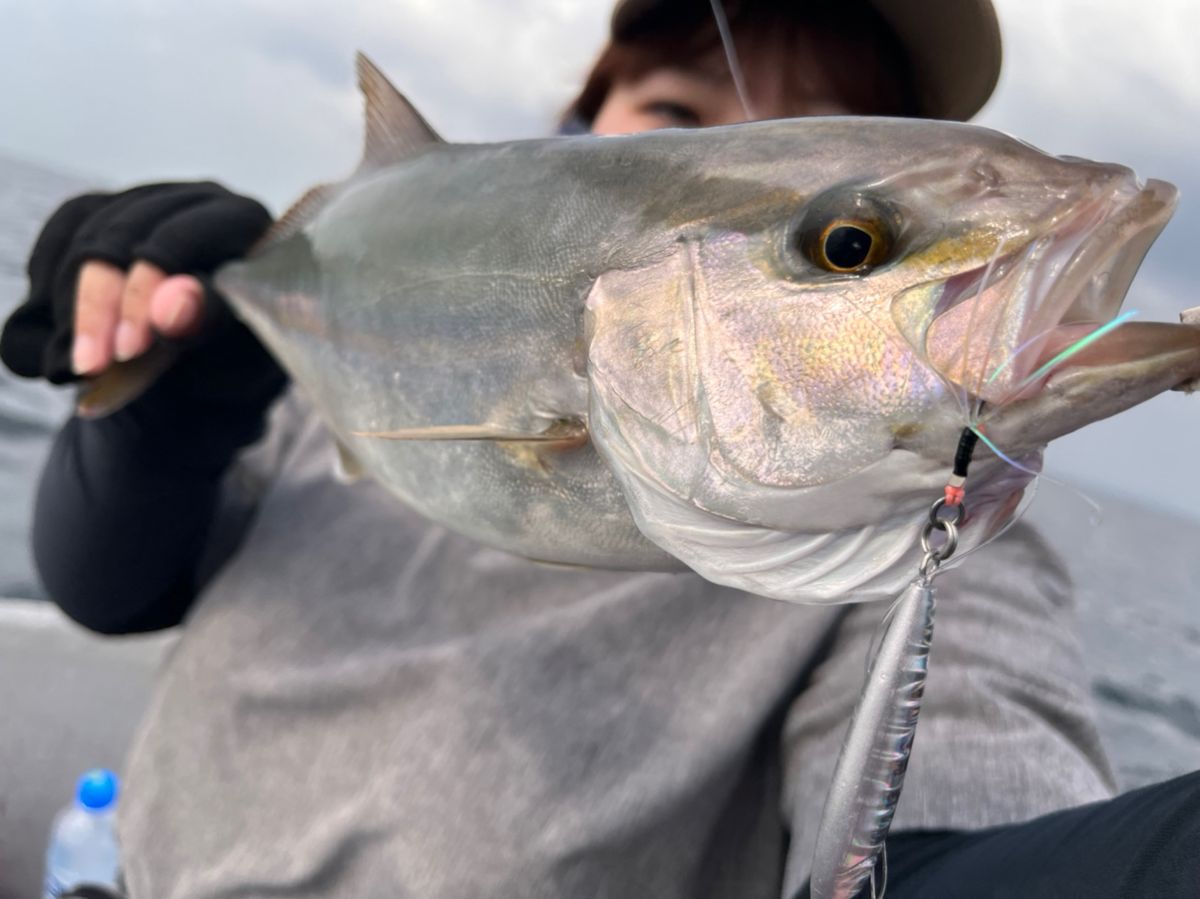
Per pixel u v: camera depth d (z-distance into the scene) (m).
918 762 0.38
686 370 0.32
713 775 0.43
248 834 0.47
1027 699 0.41
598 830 0.42
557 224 0.37
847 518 0.31
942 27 0.56
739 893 0.46
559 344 0.36
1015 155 0.30
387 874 0.43
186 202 0.50
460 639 0.47
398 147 0.46
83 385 0.47
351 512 0.54
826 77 0.55
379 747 0.46
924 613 0.27
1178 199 0.28
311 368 0.46
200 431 0.51
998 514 0.31
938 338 0.29
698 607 0.46
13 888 0.82
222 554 0.58
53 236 0.50
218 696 0.50
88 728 0.96
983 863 0.32
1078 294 0.28
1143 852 0.27
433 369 0.40
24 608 1.07
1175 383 0.26
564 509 0.37
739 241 0.32
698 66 0.56
